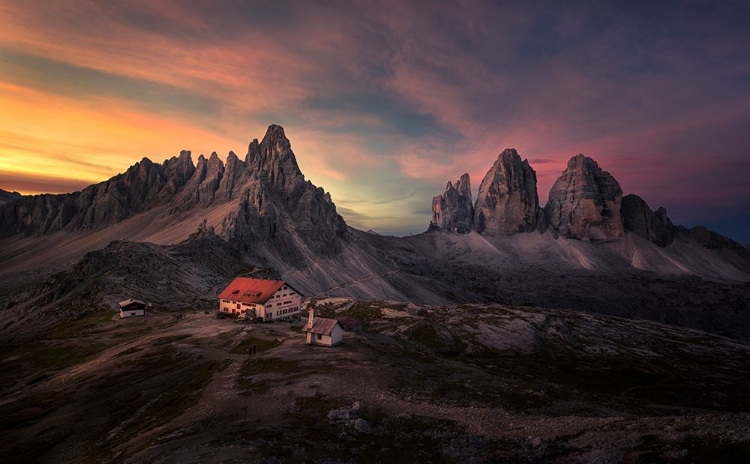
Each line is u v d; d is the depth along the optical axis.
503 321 161.00
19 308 150.88
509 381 73.38
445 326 152.88
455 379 67.25
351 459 33.00
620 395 99.50
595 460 28.62
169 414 49.50
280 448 33.69
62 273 173.75
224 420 43.59
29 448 45.09
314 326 80.94
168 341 86.38
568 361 128.88
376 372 61.84
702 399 102.19
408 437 38.34
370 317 159.88
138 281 153.12
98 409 55.28
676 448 27.78
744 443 25.89
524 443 35.09
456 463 32.06
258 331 92.62
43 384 67.81
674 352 149.62
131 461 33.31
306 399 49.44
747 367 136.38
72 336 100.25
